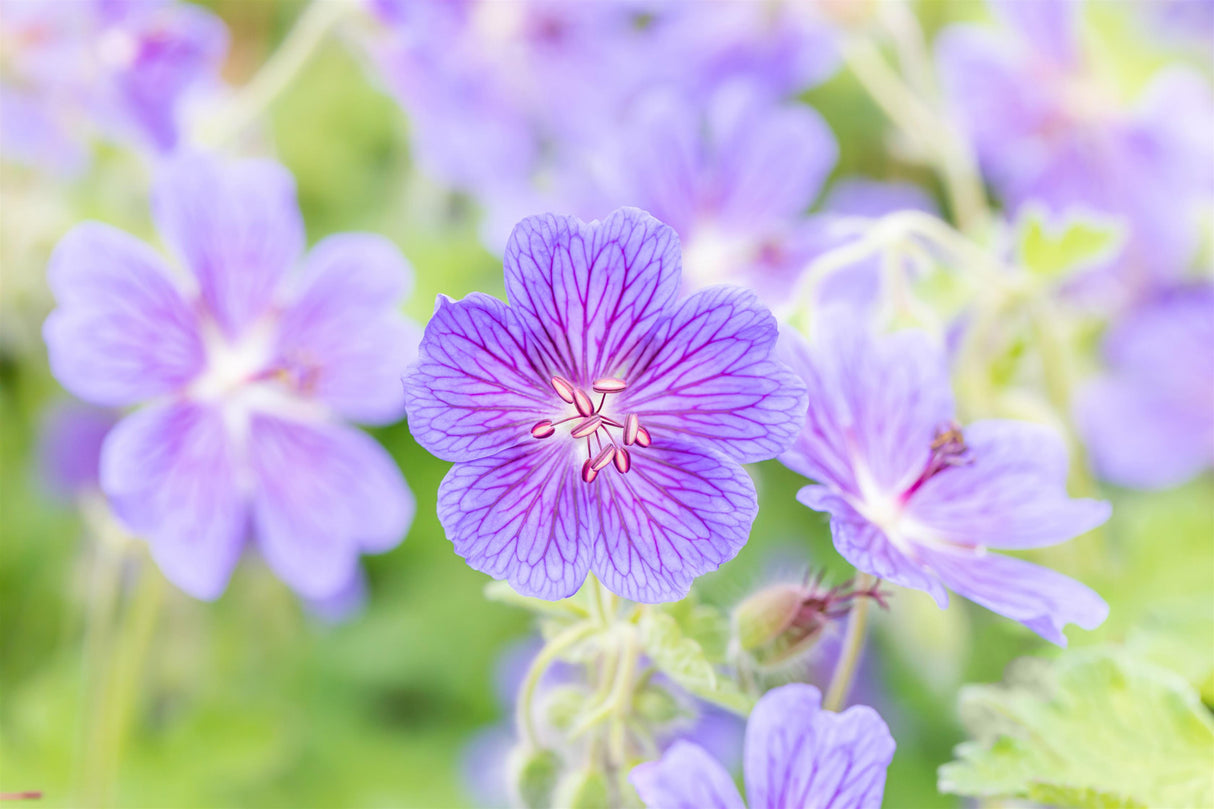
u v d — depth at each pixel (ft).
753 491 0.97
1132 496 1.58
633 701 1.05
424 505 1.90
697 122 1.61
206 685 1.62
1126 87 1.96
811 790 0.96
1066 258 1.22
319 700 1.81
